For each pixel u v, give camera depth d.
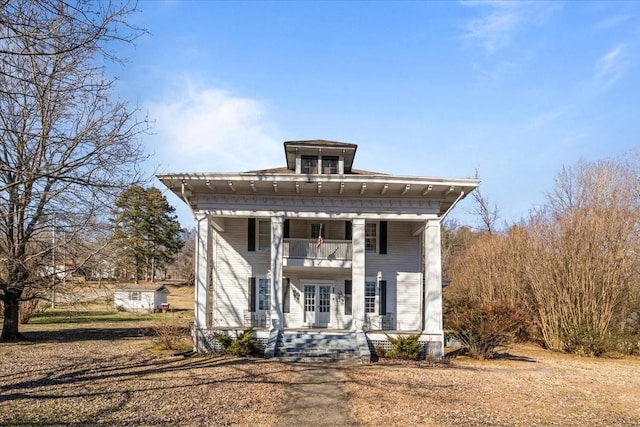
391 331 19.48
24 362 16.19
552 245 25.44
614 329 22.89
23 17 8.08
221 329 19.12
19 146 13.86
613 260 23.39
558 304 24.05
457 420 9.58
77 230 18.41
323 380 13.47
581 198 29.95
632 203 27.41
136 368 15.09
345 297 22.73
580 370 17.17
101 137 14.75
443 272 53.69
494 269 31.12
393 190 19.12
